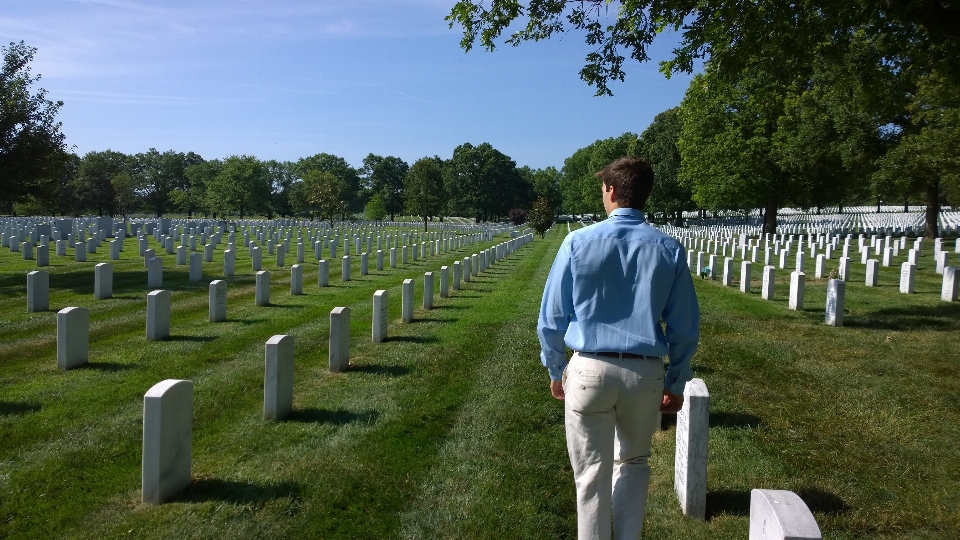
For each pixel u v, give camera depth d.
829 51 11.38
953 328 11.29
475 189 98.88
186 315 13.27
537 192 112.25
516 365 9.00
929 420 6.71
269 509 4.68
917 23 9.40
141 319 12.55
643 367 3.15
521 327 11.95
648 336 3.14
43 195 22.47
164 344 10.33
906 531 4.45
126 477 5.25
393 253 25.19
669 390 3.38
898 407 7.14
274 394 6.61
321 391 7.71
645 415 3.22
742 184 41.31
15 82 20.66
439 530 4.41
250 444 5.95
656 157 65.25
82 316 8.84
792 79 12.33
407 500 4.87
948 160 26.75
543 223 50.72
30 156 20.83
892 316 12.62
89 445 5.91
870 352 9.71
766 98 12.97
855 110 31.47
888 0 9.31
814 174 40.28
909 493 5.02
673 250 3.24
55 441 6.02
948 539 4.32
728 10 10.24
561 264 3.28
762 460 5.68
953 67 10.23
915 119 29.53
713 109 41.62
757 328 11.77
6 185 20.72
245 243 35.72
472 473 5.34
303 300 15.73
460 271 18.52
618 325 3.16
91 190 83.56
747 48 10.87
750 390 7.84
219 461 5.55
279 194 105.12
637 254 3.20
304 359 9.40
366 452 5.77
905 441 6.14
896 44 10.77
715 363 9.17
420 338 10.91
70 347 8.66
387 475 5.29
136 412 6.87
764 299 15.49
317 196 67.00
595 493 3.18
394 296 16.55
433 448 5.93
